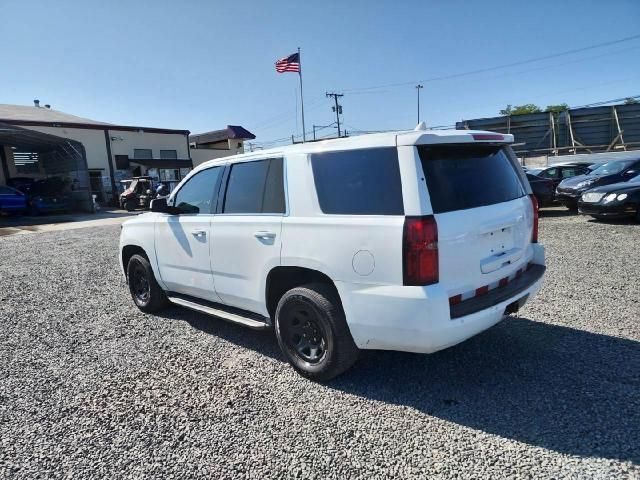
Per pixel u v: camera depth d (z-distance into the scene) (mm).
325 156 3260
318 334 3377
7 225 18109
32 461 2609
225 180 4098
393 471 2396
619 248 7379
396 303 2809
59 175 27203
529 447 2527
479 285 3064
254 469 2465
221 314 4195
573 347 3748
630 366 3377
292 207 3408
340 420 2906
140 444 2740
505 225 3268
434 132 2979
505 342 3928
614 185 10445
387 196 2898
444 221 2807
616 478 2246
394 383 3355
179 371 3730
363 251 2945
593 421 2725
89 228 16031
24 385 3590
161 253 4797
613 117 29062
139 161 31297
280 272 3605
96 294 6379
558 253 7223
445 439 2648
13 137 22953
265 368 3723
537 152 30297
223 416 3016
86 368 3869
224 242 3977
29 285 7113
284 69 29016
